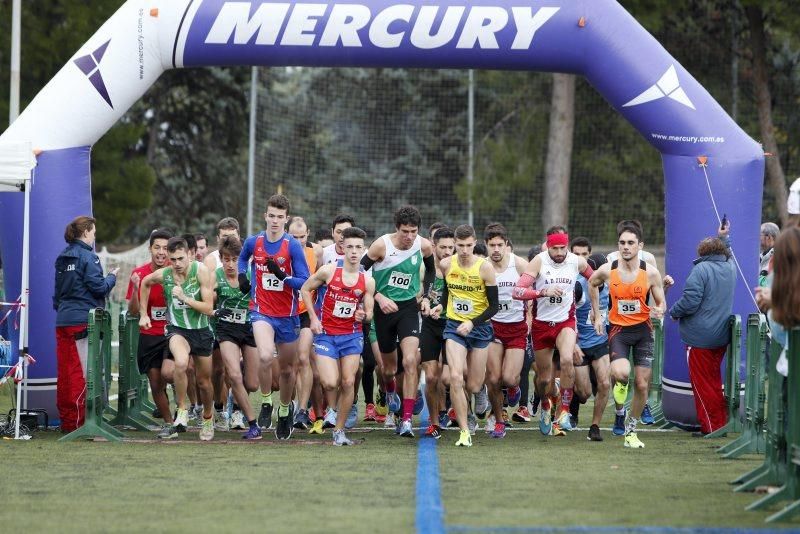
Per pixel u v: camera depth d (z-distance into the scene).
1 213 40.34
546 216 101.31
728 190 41.25
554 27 41.50
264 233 36.81
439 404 39.25
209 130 129.00
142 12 41.62
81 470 30.11
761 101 97.62
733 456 33.78
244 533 21.31
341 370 36.09
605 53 41.66
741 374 40.31
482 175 100.38
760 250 46.31
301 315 40.81
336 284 35.53
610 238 103.62
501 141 103.75
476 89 110.06
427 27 41.31
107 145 99.44
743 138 41.56
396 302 38.41
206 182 131.12
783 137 104.00
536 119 104.38
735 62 100.44
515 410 50.94
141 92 42.22
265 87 111.62
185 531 21.58
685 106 41.53
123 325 41.50
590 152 103.56
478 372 37.50
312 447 35.66
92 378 37.09
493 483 28.02
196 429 41.53
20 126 40.66
